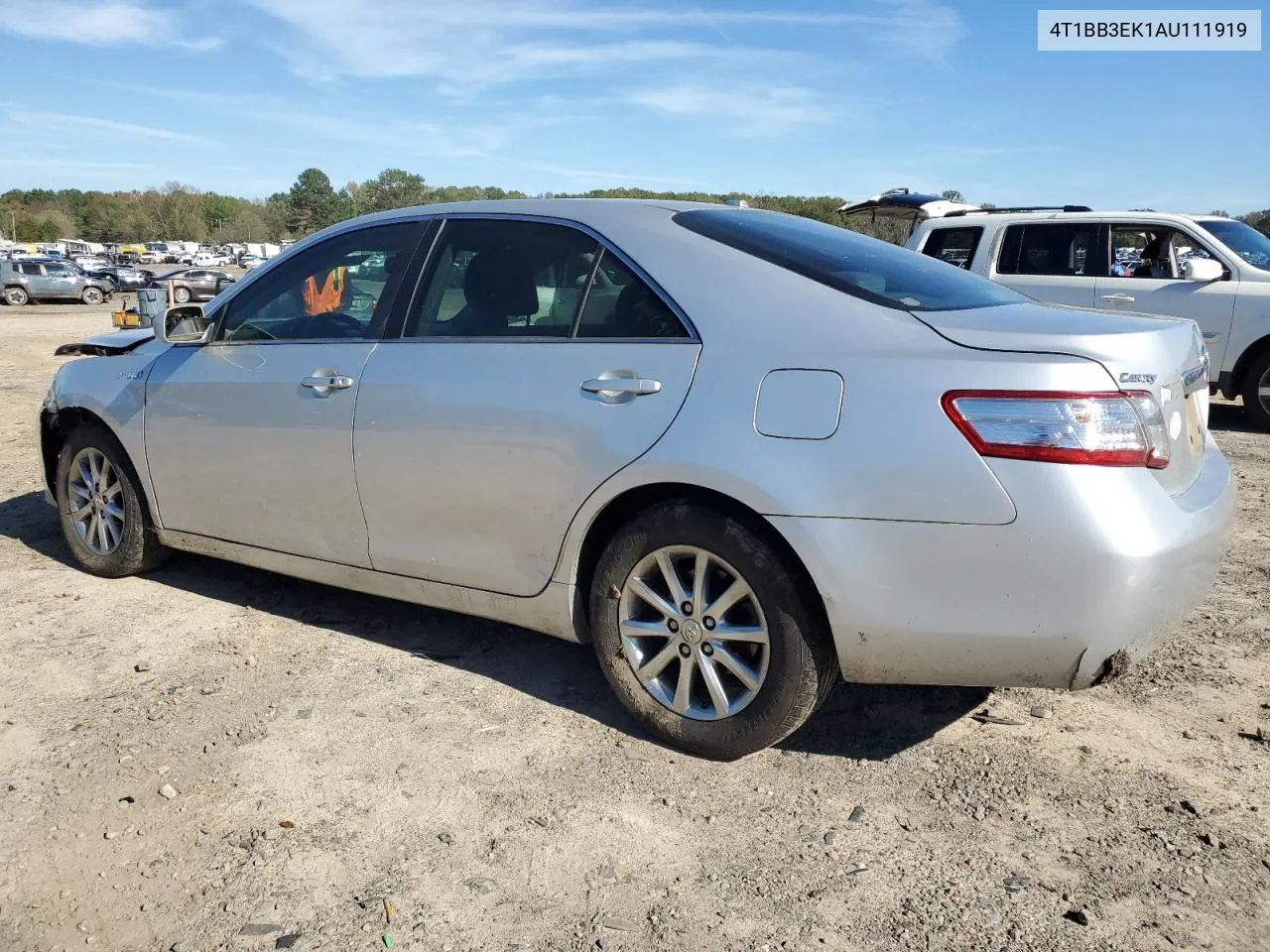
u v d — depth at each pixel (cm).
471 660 382
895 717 335
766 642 288
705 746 304
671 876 254
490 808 283
